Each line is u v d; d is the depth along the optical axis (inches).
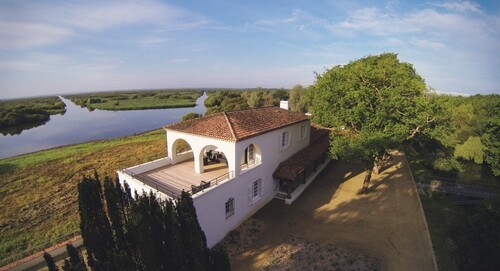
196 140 840.9
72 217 884.6
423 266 617.6
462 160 1574.8
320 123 1048.2
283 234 748.0
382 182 1120.8
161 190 732.7
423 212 864.3
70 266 378.0
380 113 830.5
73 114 4611.2
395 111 860.6
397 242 709.9
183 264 427.5
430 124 911.0
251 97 3678.6
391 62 972.6
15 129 3238.2
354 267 613.6
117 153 1731.1
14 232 795.4
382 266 618.5
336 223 805.2
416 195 994.1
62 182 1227.2
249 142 808.3
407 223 802.8
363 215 852.0
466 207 997.2
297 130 1132.5
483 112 1843.0
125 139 2218.3
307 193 1019.3
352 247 687.7
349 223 804.6
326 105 967.0
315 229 773.3
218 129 809.5
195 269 415.2
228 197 738.2
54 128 3201.3
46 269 612.7
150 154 1674.5
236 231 764.6
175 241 426.0
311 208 900.6
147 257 414.0
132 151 1770.4
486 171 1446.9
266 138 896.3
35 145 2338.8
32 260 618.2
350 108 919.7
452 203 977.5
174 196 658.2
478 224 524.4
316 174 1188.5
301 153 1141.7
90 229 474.9
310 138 1322.6
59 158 1638.8
